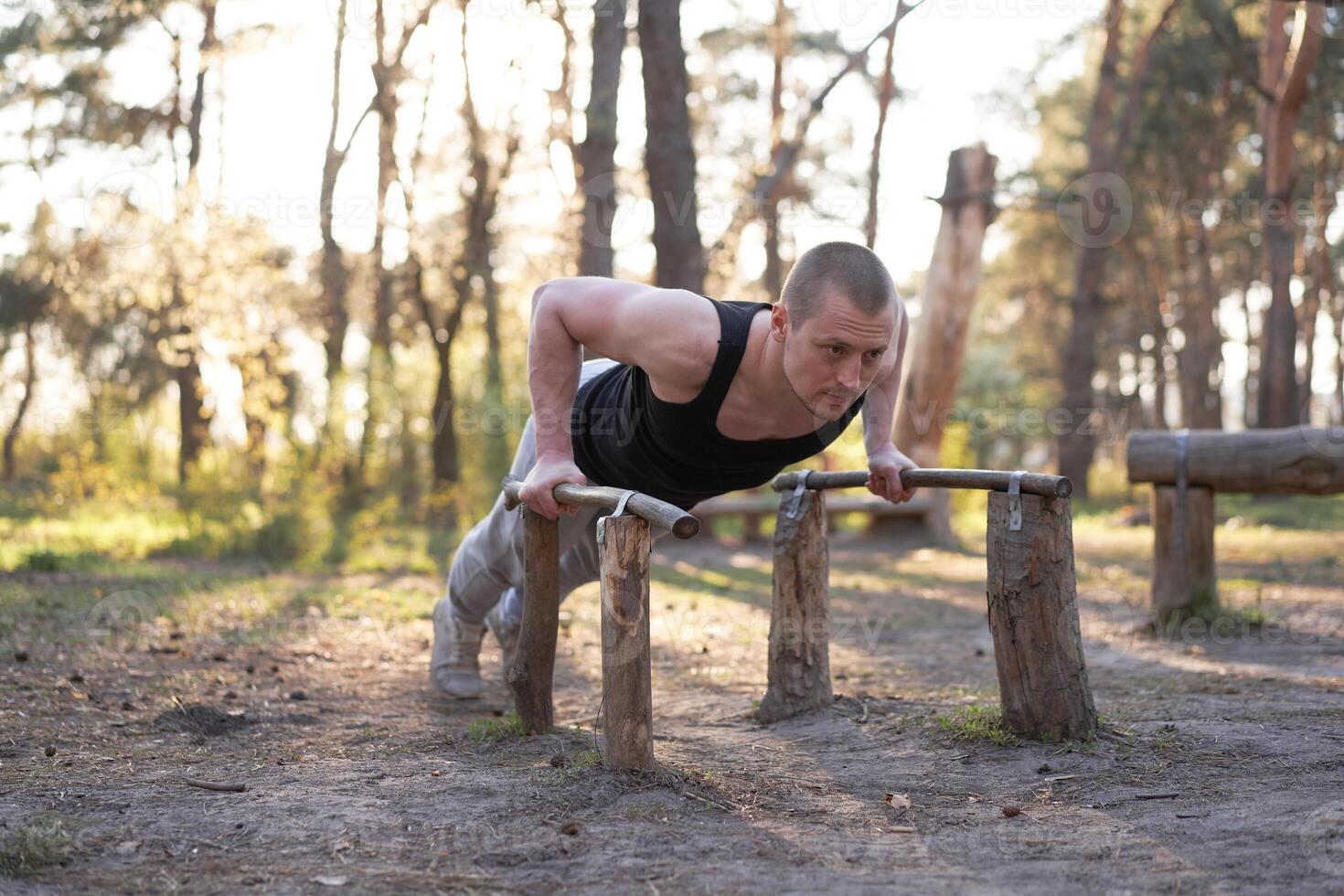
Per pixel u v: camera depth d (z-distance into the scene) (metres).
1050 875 2.37
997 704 3.98
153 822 2.78
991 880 2.35
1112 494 25.55
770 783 3.12
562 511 3.28
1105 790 2.99
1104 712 3.93
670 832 2.68
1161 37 25.44
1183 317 30.53
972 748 3.43
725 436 3.13
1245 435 6.04
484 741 3.66
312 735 3.84
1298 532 14.19
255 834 2.69
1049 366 38.53
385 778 3.19
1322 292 28.91
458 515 13.91
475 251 18.67
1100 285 22.53
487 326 20.28
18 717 3.95
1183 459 6.14
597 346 3.14
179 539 11.28
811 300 2.76
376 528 12.25
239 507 11.24
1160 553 6.27
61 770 3.29
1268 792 2.91
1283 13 18.61
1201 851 2.48
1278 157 17.62
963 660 5.43
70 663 4.99
